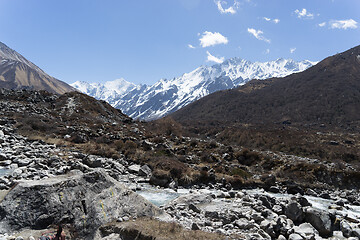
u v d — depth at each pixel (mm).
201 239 8305
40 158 20141
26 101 46500
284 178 26062
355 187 25516
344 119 125812
